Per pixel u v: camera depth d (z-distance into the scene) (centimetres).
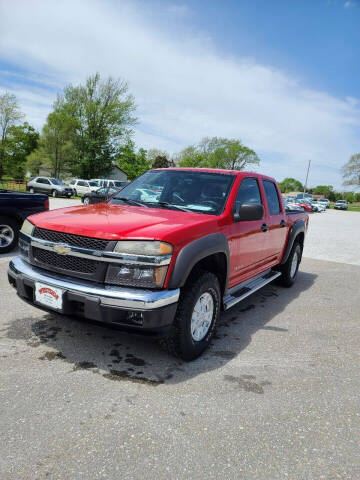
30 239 314
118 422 231
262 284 464
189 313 295
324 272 760
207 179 398
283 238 530
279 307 501
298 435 231
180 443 216
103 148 4622
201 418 241
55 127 4419
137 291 267
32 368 289
